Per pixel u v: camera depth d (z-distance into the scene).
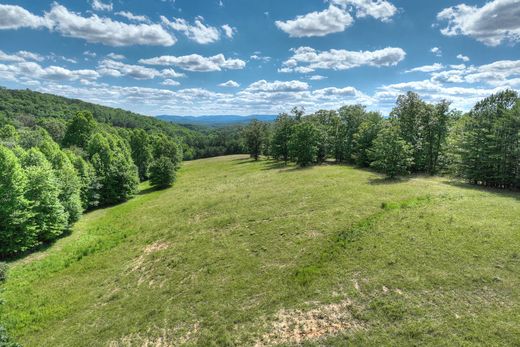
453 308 10.48
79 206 27.91
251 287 13.77
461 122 38.97
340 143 55.72
